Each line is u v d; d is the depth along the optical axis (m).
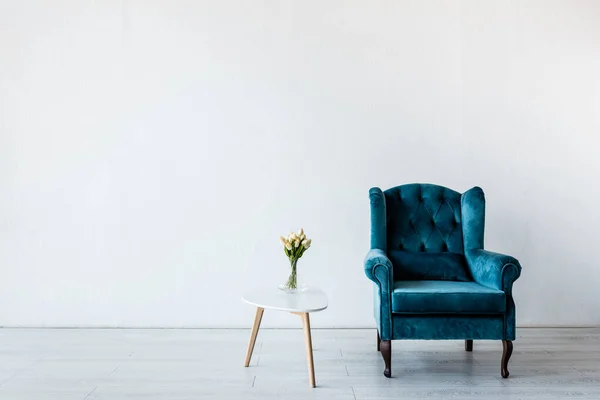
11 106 3.42
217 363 2.63
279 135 3.46
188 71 3.45
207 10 3.46
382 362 2.69
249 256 3.44
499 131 3.49
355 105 3.47
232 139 3.46
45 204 3.42
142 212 3.43
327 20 3.47
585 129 3.50
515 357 2.79
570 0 3.51
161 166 3.44
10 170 3.41
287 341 3.09
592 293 3.49
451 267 2.82
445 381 2.39
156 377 2.41
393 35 3.48
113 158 3.44
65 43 3.44
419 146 3.48
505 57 3.49
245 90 3.46
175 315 3.42
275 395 2.19
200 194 3.44
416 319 2.41
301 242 2.63
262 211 3.45
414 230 3.03
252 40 3.47
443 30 3.49
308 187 3.46
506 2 3.49
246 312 3.43
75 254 3.42
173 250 3.43
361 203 3.46
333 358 2.75
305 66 3.47
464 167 3.48
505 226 3.49
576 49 3.51
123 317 3.41
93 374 2.44
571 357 2.79
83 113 3.44
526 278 3.49
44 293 3.40
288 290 2.59
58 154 3.43
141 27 3.45
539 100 3.49
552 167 3.50
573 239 3.49
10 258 3.40
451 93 3.48
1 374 2.44
